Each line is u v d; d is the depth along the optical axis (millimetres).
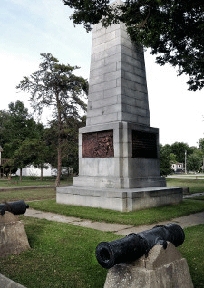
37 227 7723
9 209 5973
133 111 12508
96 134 12562
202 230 7328
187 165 80500
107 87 12680
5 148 46094
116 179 11422
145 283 3047
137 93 12836
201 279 4285
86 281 4375
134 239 3115
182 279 3383
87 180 12578
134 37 10008
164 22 8594
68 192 12250
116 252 2863
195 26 9047
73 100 24922
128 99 12383
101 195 10867
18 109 45906
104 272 4676
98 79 13156
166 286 3170
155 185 12453
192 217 9602
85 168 12883
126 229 7762
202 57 10586
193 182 31766
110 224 8484
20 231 5949
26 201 14352
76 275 4578
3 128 60219
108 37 13031
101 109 12758
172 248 3402
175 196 12172
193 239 6355
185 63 11297
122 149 11617
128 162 11484
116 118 12078
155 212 9898
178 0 7945
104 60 13023
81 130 13195
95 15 9703
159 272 3135
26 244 5965
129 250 2990
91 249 5730
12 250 5703
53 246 6078
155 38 8852
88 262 5109
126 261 3104
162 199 11484
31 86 23844
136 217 9008
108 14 9844
